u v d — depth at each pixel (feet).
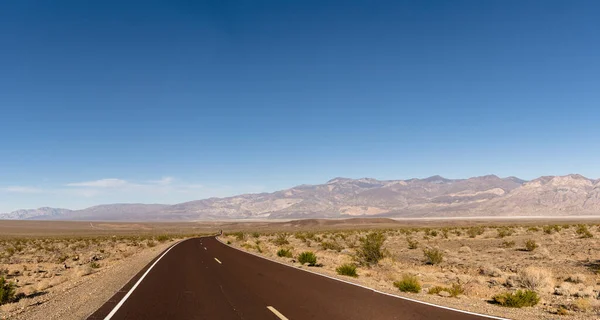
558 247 105.60
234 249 119.34
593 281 57.52
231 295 41.06
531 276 54.24
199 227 593.42
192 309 34.35
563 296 46.32
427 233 189.26
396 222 599.57
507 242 119.03
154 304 36.68
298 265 72.38
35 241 199.21
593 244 105.09
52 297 43.55
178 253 103.96
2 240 212.84
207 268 67.10
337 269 61.11
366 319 30.71
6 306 38.04
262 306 35.50
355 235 202.08
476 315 32.45
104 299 39.58
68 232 377.30
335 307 35.04
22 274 73.15
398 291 44.88
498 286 53.88
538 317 32.91
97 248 147.33
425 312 33.24
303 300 38.32
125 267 72.08
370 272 64.80
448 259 89.97
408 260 91.35
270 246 137.80
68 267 84.43
